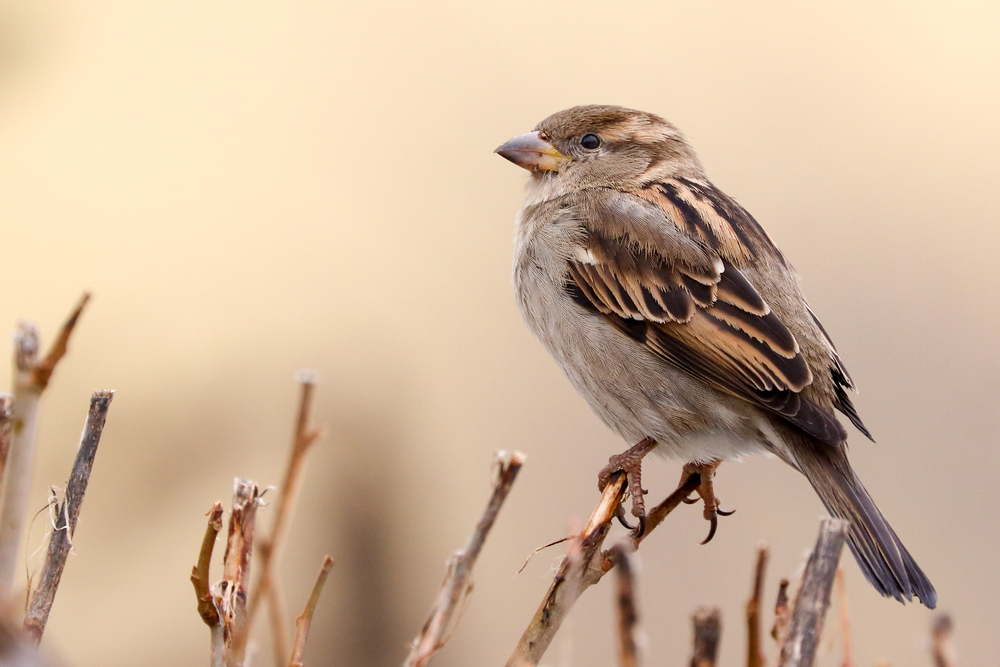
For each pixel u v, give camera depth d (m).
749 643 3.82
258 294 15.30
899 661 10.51
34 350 3.33
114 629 9.84
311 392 3.90
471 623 11.94
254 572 6.38
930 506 12.42
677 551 11.96
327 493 12.45
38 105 17.62
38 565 4.72
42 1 17.69
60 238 16.08
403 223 16.55
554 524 12.86
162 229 16.44
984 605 11.62
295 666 4.35
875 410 13.25
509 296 15.58
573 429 13.87
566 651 4.42
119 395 12.20
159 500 10.91
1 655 2.67
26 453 3.31
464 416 13.96
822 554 3.96
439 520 12.84
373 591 11.91
